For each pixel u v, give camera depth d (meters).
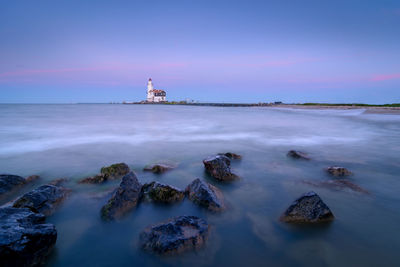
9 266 3.77
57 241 4.83
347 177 8.66
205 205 6.02
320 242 4.80
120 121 32.31
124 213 5.79
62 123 28.45
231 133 20.55
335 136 18.61
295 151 11.87
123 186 6.26
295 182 8.11
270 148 14.17
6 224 4.20
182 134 19.89
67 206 6.20
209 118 39.09
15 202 5.54
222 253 4.45
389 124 26.19
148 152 13.00
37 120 32.56
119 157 11.83
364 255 4.43
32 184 7.84
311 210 5.45
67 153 12.62
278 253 4.48
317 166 10.11
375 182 8.19
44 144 14.98
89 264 4.25
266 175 8.93
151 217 5.74
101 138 17.50
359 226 5.36
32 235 4.12
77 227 5.32
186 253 4.31
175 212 5.96
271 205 6.41
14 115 43.28
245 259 4.30
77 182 7.97
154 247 4.37
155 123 29.59
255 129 23.41
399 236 5.02
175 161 10.96
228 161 9.90
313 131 21.62
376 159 11.31
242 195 7.08
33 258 4.09
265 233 5.09
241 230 5.20
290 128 24.03
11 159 11.26
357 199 6.70
